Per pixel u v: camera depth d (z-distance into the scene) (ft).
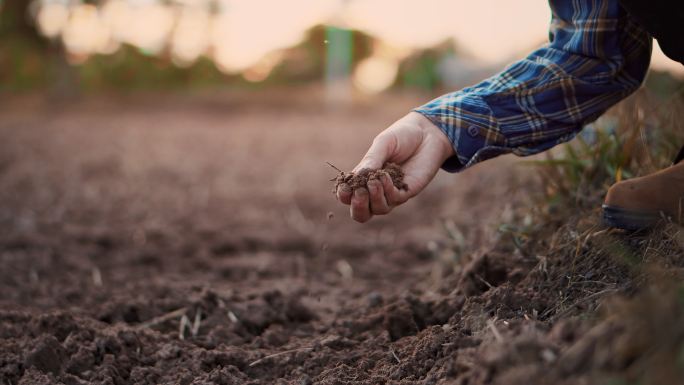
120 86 42.14
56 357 5.11
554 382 3.13
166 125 28.78
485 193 11.22
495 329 3.84
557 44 5.37
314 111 35.81
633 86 5.37
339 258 9.71
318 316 6.92
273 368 5.31
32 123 27.76
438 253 8.68
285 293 7.72
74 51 40.63
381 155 4.78
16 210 12.21
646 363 2.97
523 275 5.81
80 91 39.52
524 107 5.24
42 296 7.39
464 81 32.53
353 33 46.01
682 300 3.12
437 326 5.05
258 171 17.16
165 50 44.39
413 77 44.65
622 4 4.81
